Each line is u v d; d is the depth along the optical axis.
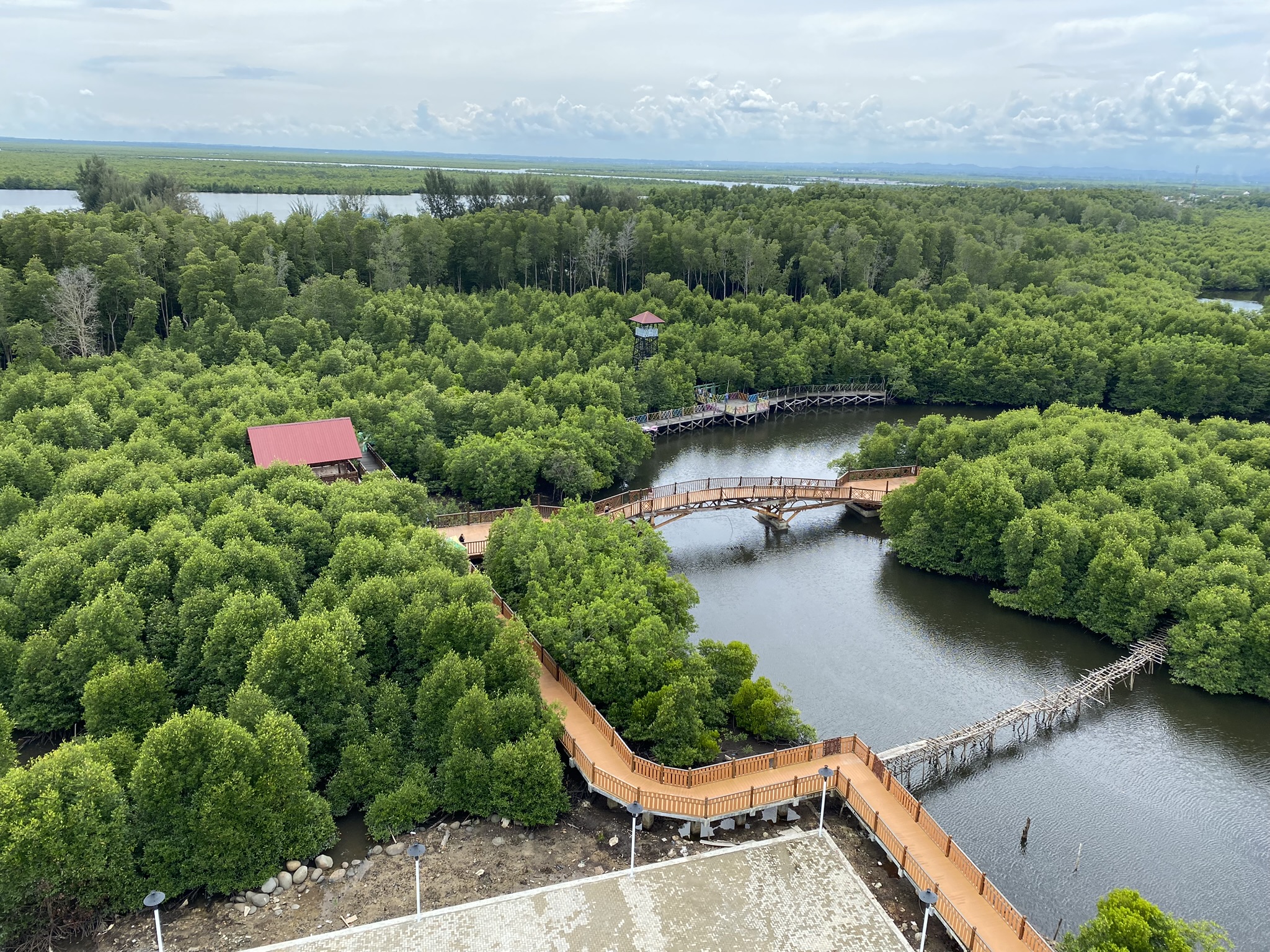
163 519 65.06
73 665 51.44
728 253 179.12
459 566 63.97
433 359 120.00
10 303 115.62
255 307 129.00
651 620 56.78
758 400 142.50
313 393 104.25
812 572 87.38
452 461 94.19
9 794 37.25
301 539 65.00
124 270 127.12
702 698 55.12
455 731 46.88
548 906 40.00
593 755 50.91
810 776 49.03
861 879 43.34
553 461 94.75
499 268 170.25
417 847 37.97
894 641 73.62
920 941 39.66
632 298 155.00
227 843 40.62
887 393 152.50
